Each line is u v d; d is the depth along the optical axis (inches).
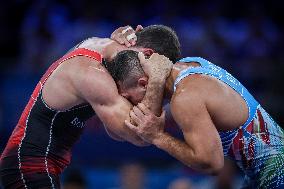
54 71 491.8
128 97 480.4
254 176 488.7
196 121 445.1
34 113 493.7
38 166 488.7
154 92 468.8
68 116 490.0
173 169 885.2
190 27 1082.1
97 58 487.8
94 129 878.4
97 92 469.1
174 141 461.4
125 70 475.2
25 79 905.5
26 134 492.4
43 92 491.5
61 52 987.9
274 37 1124.5
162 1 1130.7
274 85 940.0
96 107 474.9
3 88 898.7
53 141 492.1
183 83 460.8
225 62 969.5
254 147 475.2
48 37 1031.0
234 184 790.5
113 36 512.7
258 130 475.2
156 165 890.7
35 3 1096.8
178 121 451.8
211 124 446.3
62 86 481.7
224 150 480.7
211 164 443.5
